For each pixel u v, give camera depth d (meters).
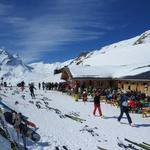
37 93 49.47
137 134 20.72
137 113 29.77
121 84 48.78
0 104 22.78
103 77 51.53
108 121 24.67
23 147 14.34
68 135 18.62
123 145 17.27
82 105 34.84
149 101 32.88
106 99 37.16
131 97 31.08
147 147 17.28
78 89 47.91
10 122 16.97
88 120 24.66
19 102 30.33
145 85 42.38
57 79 79.75
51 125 20.75
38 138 15.88
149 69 44.88
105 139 18.69
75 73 52.03
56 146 15.55
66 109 30.61
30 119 21.23
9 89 52.31
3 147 13.41
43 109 28.17
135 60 82.50
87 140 17.98
